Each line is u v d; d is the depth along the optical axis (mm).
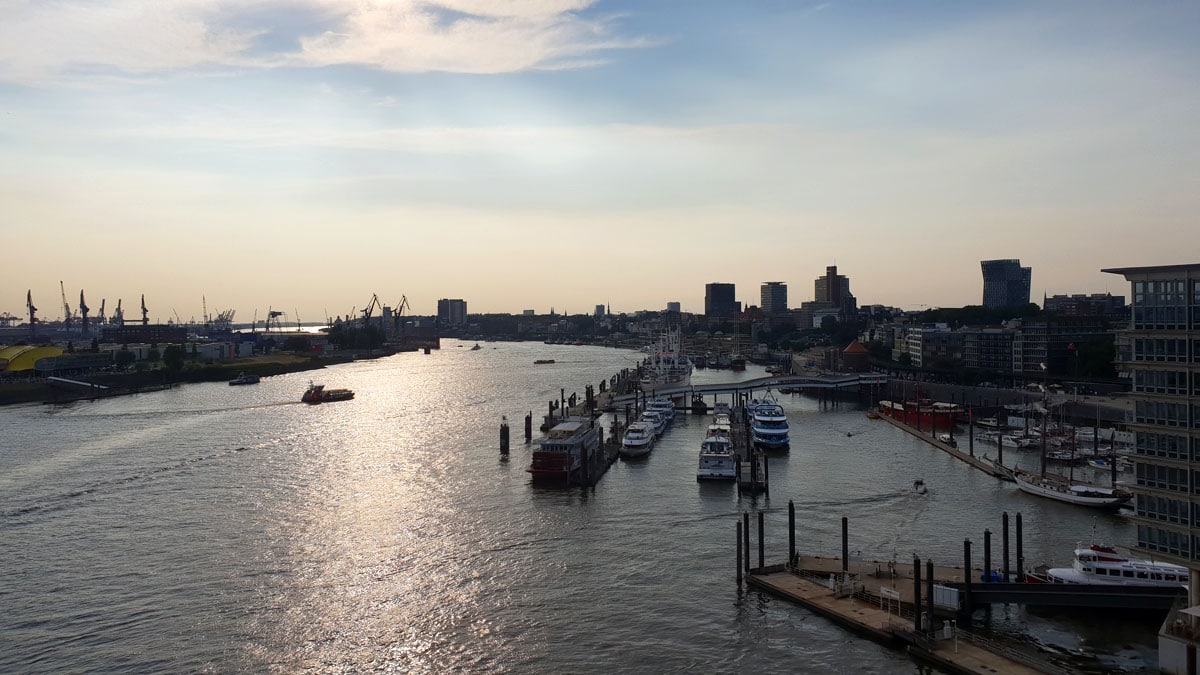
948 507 154625
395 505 153750
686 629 98062
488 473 183500
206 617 100750
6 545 128500
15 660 89562
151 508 150375
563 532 137375
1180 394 87875
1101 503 151625
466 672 87438
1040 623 99250
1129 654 90875
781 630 97562
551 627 98500
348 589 110000
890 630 93000
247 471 184250
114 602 105312
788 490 169750
